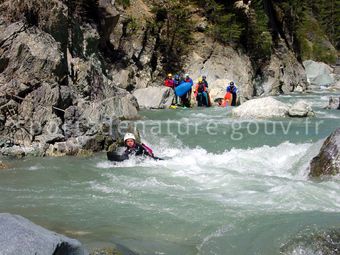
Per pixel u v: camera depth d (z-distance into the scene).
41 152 10.62
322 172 8.55
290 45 37.22
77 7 18.92
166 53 25.28
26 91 11.67
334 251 4.91
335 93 30.12
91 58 17.80
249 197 7.29
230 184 8.20
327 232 5.30
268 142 11.89
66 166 9.63
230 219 6.14
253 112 15.93
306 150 9.94
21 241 3.65
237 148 11.49
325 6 57.47
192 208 6.71
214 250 5.15
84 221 6.15
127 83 21.83
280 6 37.69
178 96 19.95
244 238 5.43
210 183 8.31
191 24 26.64
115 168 9.54
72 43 16.30
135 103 17.27
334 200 7.07
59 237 3.84
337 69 45.09
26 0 13.69
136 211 6.58
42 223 6.04
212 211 6.53
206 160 10.37
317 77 38.28
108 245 5.09
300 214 6.21
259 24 30.03
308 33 51.78
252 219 6.07
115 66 22.05
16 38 12.45
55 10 14.52
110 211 6.59
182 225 5.99
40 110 11.46
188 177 8.78
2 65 12.10
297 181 8.29
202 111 18.03
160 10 25.73
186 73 25.17
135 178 8.71
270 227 5.69
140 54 23.95
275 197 7.24
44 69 12.57
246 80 26.91
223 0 29.48
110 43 23.09
